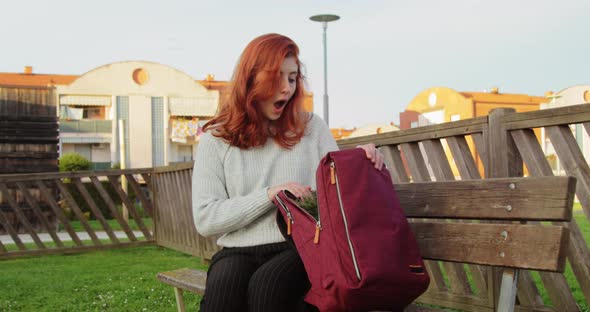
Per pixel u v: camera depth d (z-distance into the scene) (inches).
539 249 72.4
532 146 119.6
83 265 288.5
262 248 98.7
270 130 106.8
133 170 360.8
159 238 359.9
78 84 1360.7
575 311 116.1
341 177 81.5
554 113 111.3
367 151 87.8
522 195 76.4
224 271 95.4
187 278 118.6
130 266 279.4
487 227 80.8
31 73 1524.4
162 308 178.1
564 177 71.2
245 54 103.7
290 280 91.2
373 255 77.3
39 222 572.4
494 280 129.6
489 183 81.6
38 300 200.1
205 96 1438.2
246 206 96.5
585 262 112.2
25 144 595.2
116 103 1379.2
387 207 82.2
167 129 1408.7
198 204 102.7
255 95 101.9
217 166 106.1
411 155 151.8
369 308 78.5
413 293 79.1
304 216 86.7
